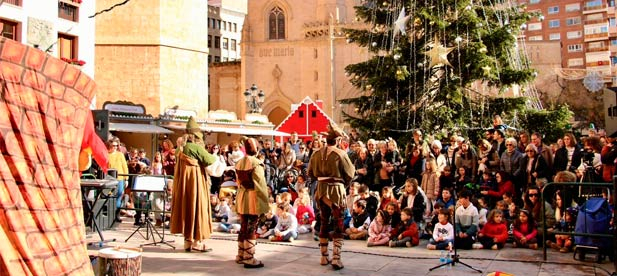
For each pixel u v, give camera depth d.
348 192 13.27
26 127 3.89
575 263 8.17
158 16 31.72
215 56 84.62
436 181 11.85
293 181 14.47
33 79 3.97
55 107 4.14
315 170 8.02
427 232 10.59
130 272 6.02
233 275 7.40
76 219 4.33
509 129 18.27
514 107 18.38
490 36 18.14
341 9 55.47
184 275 7.34
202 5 34.38
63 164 4.19
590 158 11.34
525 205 10.40
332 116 53.66
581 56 80.69
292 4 56.53
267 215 10.77
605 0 79.31
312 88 55.00
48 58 4.09
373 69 19.80
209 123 31.78
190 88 33.38
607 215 8.23
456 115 18.73
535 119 18.55
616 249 7.00
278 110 57.38
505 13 18.91
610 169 9.16
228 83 60.69
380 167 12.78
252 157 8.05
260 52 57.25
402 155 17.72
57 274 3.99
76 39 22.05
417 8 18.28
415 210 10.95
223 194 13.54
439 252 9.22
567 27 81.75
